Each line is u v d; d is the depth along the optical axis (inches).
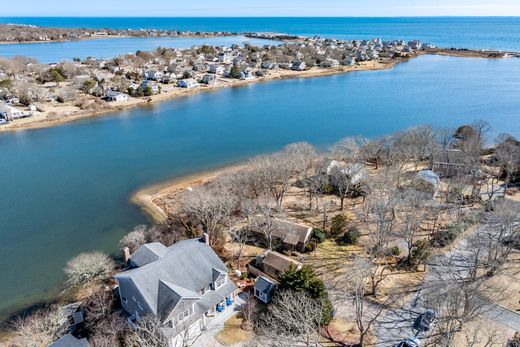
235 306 1563.7
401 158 2792.8
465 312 1231.5
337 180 2522.1
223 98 5861.2
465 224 1971.0
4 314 1589.6
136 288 1368.1
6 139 3949.3
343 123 4293.8
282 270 1683.1
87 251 2020.2
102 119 4717.0
